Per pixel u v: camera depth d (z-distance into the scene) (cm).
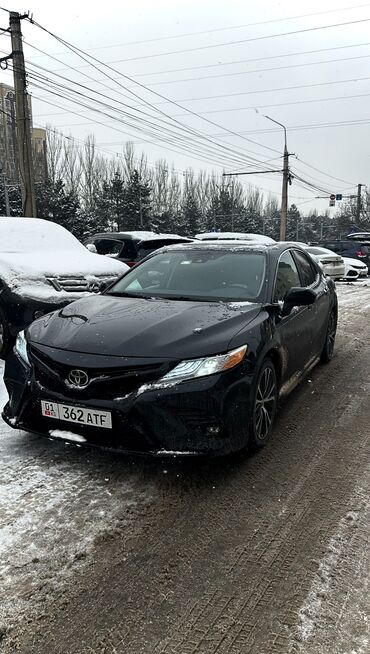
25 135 1340
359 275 1909
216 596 210
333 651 184
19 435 357
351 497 288
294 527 258
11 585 213
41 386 299
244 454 329
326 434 376
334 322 599
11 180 4228
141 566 227
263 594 211
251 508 274
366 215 6731
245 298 371
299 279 469
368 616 200
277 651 183
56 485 291
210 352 284
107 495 282
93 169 5647
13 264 546
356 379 520
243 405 296
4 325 532
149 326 306
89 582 217
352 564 231
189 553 237
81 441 287
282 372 370
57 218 4456
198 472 310
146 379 275
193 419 273
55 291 537
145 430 271
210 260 423
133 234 958
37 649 183
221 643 187
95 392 281
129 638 189
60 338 308
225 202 6650
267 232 7712
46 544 240
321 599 209
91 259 654
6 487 287
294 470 318
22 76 1312
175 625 195
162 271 424
